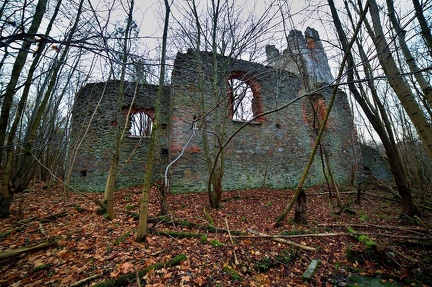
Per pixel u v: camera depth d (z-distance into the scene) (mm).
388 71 3436
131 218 4664
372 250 3480
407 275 3027
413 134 8359
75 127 8742
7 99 3848
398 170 4770
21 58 3990
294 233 4000
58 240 3527
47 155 10742
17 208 5281
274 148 8992
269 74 9109
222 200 6418
